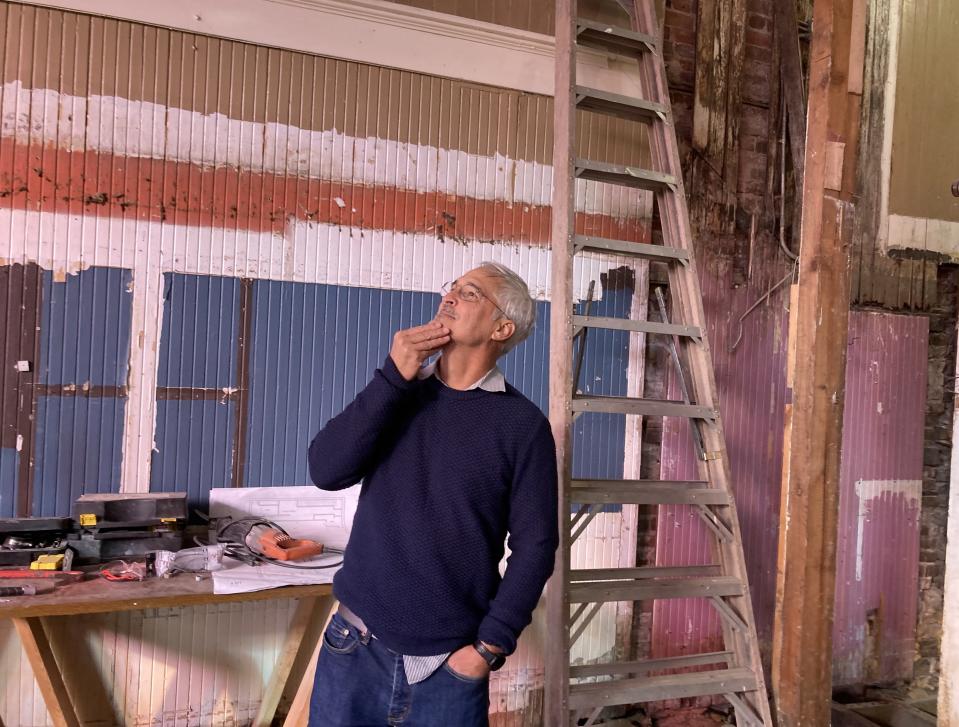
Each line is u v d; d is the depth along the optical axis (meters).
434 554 1.42
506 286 1.50
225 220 2.35
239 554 2.15
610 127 2.81
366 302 2.51
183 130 2.29
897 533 3.32
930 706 3.14
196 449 2.34
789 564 2.37
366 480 1.53
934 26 3.34
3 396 2.15
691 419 2.46
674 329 2.38
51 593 1.77
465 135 2.61
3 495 2.16
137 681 2.32
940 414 3.41
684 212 2.48
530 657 2.73
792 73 3.08
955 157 3.39
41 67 2.16
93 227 2.22
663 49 2.92
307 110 2.42
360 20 2.45
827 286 2.33
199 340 2.33
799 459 2.35
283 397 2.43
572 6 2.36
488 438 1.46
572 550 2.78
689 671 2.98
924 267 3.37
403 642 1.42
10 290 2.15
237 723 2.43
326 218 2.45
